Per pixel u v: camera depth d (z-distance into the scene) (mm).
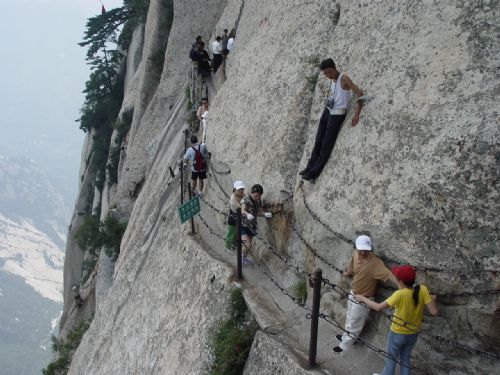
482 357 6684
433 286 6844
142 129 27859
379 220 7363
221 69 19484
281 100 11430
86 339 19109
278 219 10266
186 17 26859
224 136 13562
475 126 6547
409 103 7379
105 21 46250
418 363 7238
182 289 11875
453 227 6602
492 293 6312
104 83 46625
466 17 7027
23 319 177875
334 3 11156
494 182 6328
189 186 12977
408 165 7121
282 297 9656
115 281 18438
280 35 12875
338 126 8664
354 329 7738
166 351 11117
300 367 7766
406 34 7848
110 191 37812
